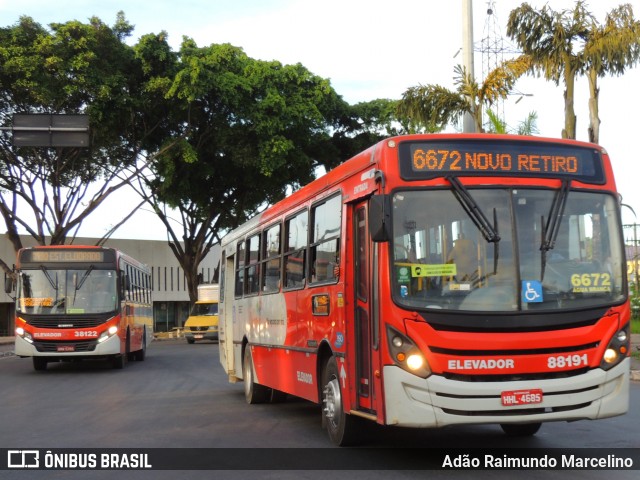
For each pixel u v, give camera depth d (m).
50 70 34.72
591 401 7.76
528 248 7.94
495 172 8.13
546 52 21.55
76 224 38.84
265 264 13.26
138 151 40.28
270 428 11.24
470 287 7.78
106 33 36.91
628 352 8.02
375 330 8.04
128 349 24.89
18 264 22.97
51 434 11.09
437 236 7.91
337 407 9.36
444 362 7.56
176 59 39.03
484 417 7.54
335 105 43.69
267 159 40.09
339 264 9.21
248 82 39.66
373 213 7.73
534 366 7.62
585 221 8.19
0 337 52.59
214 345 40.12
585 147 8.43
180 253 47.34
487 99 20.08
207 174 41.94
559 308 7.80
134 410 13.66
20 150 37.78
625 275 8.16
